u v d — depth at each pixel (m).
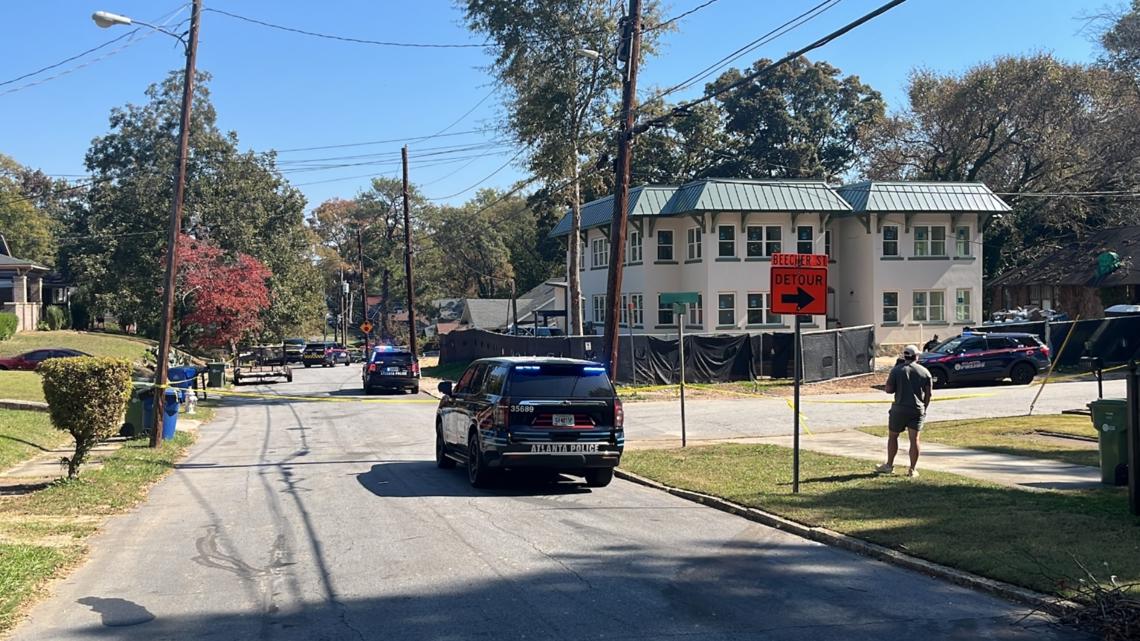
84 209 70.81
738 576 7.77
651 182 64.12
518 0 34.69
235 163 59.62
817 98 65.44
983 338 29.02
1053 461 13.64
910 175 55.41
